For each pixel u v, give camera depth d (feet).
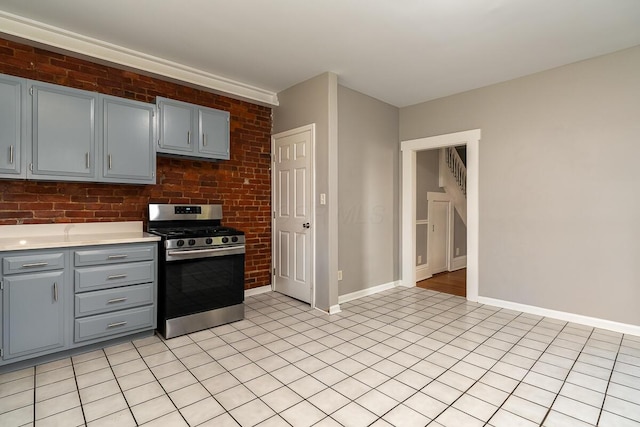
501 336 9.13
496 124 11.82
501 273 11.73
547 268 10.73
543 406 5.97
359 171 13.05
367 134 13.33
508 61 10.14
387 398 6.21
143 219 10.31
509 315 10.87
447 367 7.39
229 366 7.38
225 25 8.21
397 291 14.01
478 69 10.73
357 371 7.20
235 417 5.63
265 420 5.57
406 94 13.14
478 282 12.32
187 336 9.04
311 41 9.00
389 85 12.20
